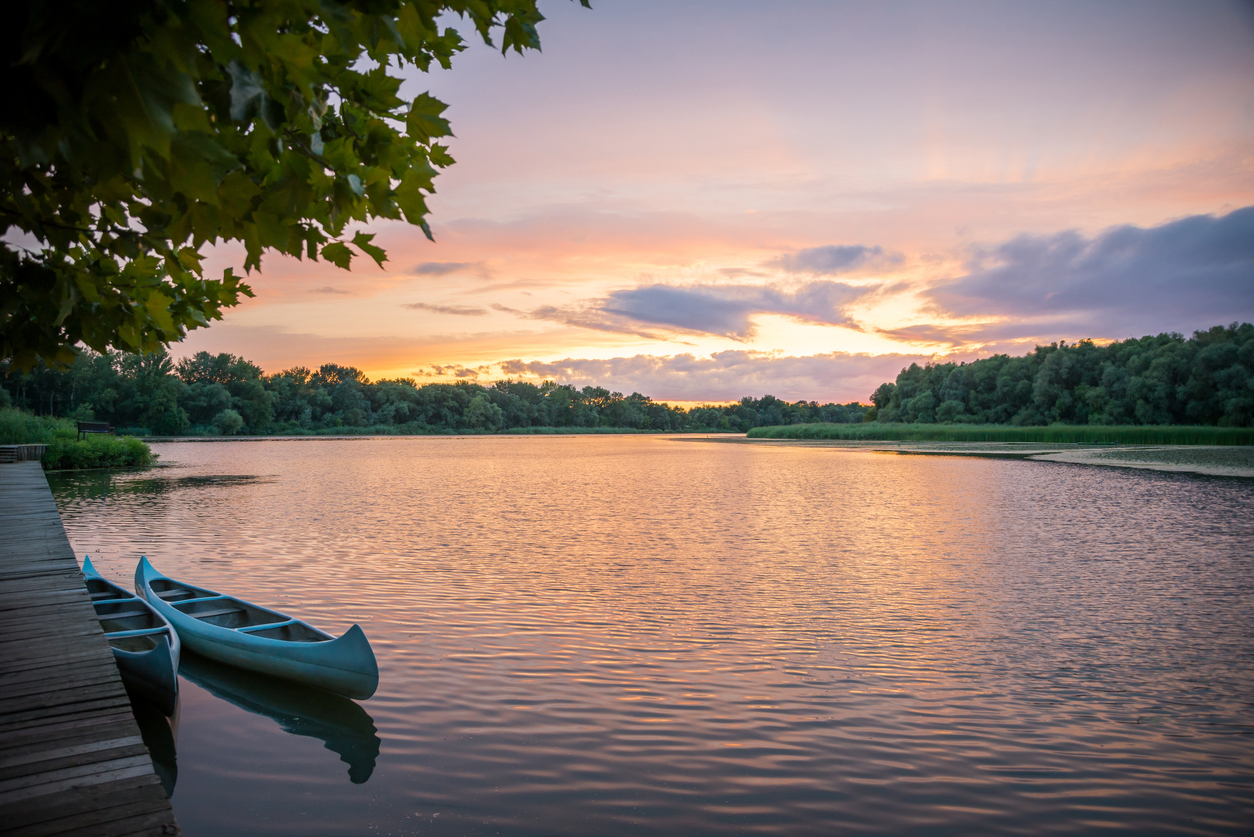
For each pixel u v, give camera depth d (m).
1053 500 25.19
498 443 98.69
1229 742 6.85
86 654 5.11
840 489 29.77
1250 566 14.44
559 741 6.75
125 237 2.22
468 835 5.29
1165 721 7.29
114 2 0.96
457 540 17.22
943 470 39.41
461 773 6.18
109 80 0.99
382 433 132.25
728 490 29.70
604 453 66.62
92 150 1.05
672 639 9.71
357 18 1.44
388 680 8.20
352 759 6.41
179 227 1.56
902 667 8.74
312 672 7.91
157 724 7.13
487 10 1.86
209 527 18.88
